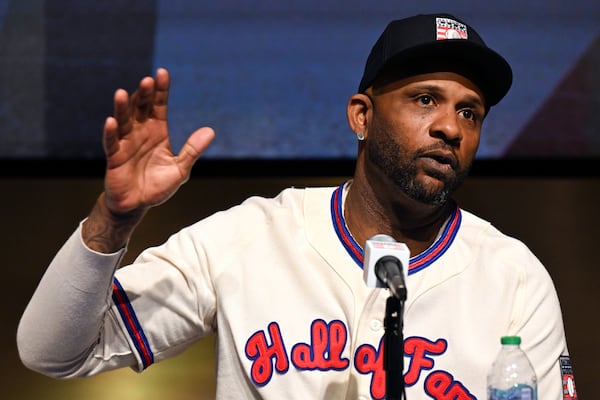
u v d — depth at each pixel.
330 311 7.03
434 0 20.70
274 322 6.99
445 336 6.98
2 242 20.75
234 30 21.03
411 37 6.94
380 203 7.20
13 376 16.16
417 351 6.91
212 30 21.02
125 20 21.08
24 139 21.34
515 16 20.70
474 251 7.36
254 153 21.19
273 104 21.12
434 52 6.90
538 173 22.73
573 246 20.53
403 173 6.87
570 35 20.77
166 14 20.98
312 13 21.00
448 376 6.84
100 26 21.12
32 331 6.63
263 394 6.82
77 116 21.34
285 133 21.19
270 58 21.08
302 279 7.14
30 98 21.28
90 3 21.08
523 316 7.15
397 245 5.89
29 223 21.56
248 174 22.77
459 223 7.51
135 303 7.07
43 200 22.47
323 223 7.39
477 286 7.19
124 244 6.52
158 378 16.08
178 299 7.17
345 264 7.19
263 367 6.86
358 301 7.06
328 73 21.08
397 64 6.96
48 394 15.61
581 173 22.52
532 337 7.11
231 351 7.05
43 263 19.97
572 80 20.92
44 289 6.54
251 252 7.29
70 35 21.14
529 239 20.86
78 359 6.82
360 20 20.97
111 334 7.03
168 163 6.41
